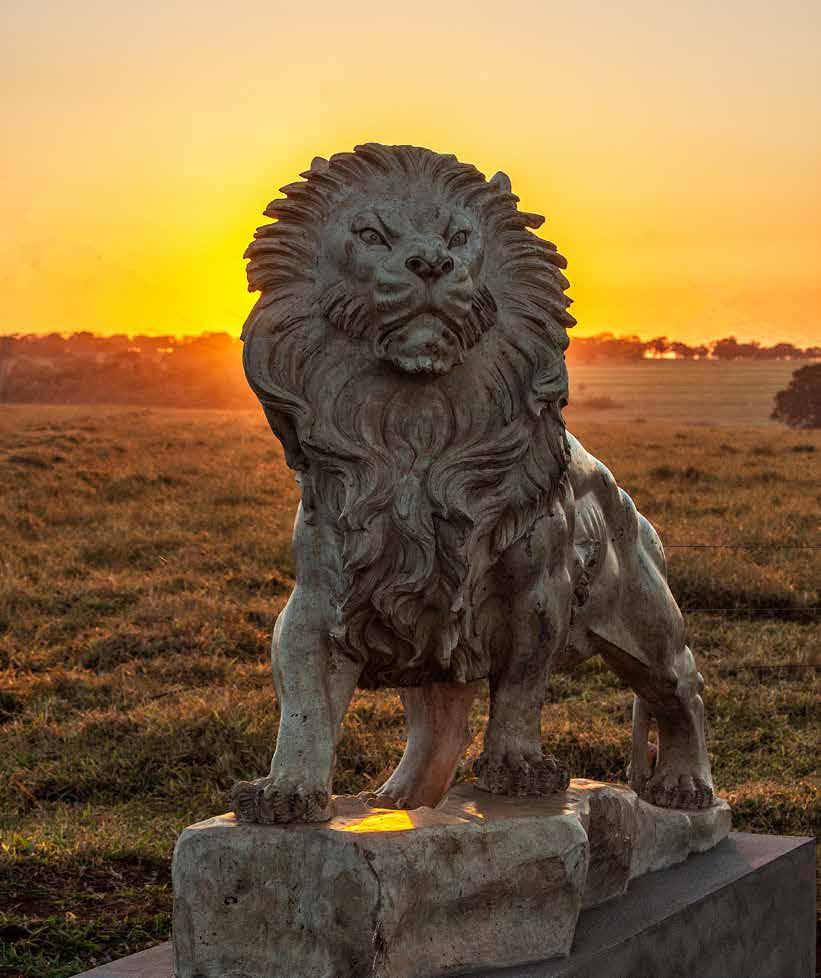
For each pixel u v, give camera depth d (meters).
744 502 12.46
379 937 2.11
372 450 2.30
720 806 3.16
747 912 2.89
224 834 2.25
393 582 2.32
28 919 3.66
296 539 2.41
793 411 30.67
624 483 14.10
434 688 2.99
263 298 2.33
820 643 7.43
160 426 23.80
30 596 8.66
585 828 2.43
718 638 7.57
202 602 8.36
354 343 2.32
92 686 6.72
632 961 2.46
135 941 3.55
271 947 2.22
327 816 2.30
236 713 5.90
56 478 14.52
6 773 5.40
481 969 2.26
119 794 5.20
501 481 2.37
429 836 2.21
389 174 2.35
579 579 2.73
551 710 6.24
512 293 2.39
